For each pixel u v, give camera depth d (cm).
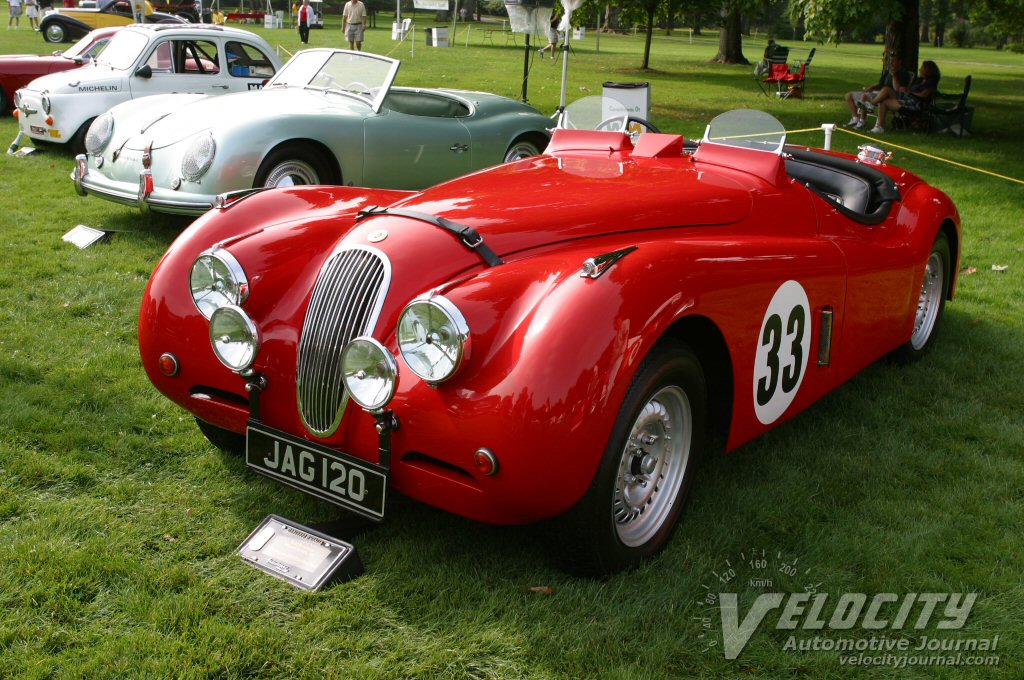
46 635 227
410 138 697
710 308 259
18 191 775
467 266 264
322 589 251
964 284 599
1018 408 402
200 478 313
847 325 346
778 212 340
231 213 306
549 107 1583
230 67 990
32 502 291
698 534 288
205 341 280
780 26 6969
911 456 350
